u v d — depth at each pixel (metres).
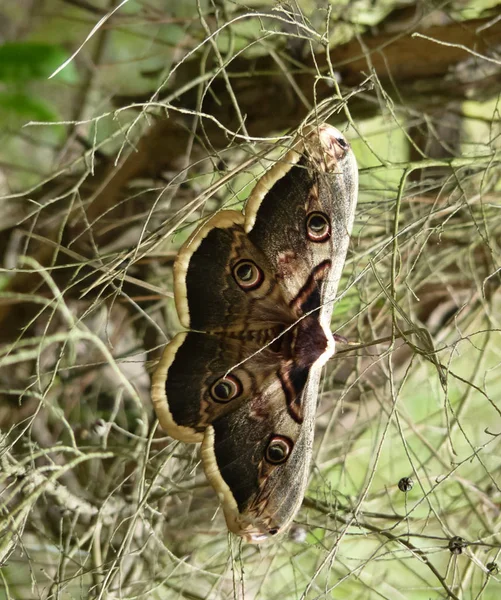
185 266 1.42
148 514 1.50
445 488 1.55
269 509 1.42
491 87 1.54
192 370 1.43
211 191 1.43
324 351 1.42
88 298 1.57
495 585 1.57
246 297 1.43
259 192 1.42
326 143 1.41
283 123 1.56
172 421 1.42
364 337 1.55
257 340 1.43
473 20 1.53
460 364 1.61
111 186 1.58
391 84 1.55
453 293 1.56
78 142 1.62
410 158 1.59
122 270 1.43
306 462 1.42
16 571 1.51
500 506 1.54
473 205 1.54
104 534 1.51
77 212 1.58
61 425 1.56
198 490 1.54
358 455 1.60
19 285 1.58
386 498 1.57
